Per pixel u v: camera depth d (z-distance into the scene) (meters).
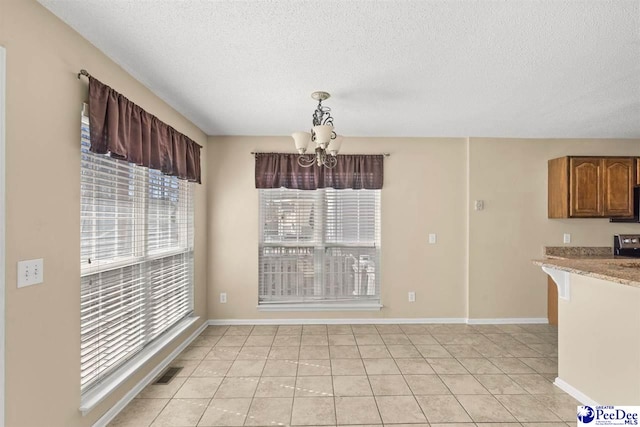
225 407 2.21
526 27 1.68
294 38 1.81
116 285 2.19
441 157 3.95
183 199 3.30
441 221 3.95
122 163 2.24
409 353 3.09
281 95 2.62
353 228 3.96
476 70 2.17
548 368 2.79
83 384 1.88
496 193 3.94
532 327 3.81
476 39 1.80
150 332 2.63
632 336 1.95
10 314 1.41
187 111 3.02
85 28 1.74
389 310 3.94
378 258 3.96
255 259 3.90
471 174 3.92
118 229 2.21
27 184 1.49
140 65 2.14
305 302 3.94
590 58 2.00
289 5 1.52
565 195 3.71
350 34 1.76
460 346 3.26
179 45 1.89
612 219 3.91
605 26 1.66
